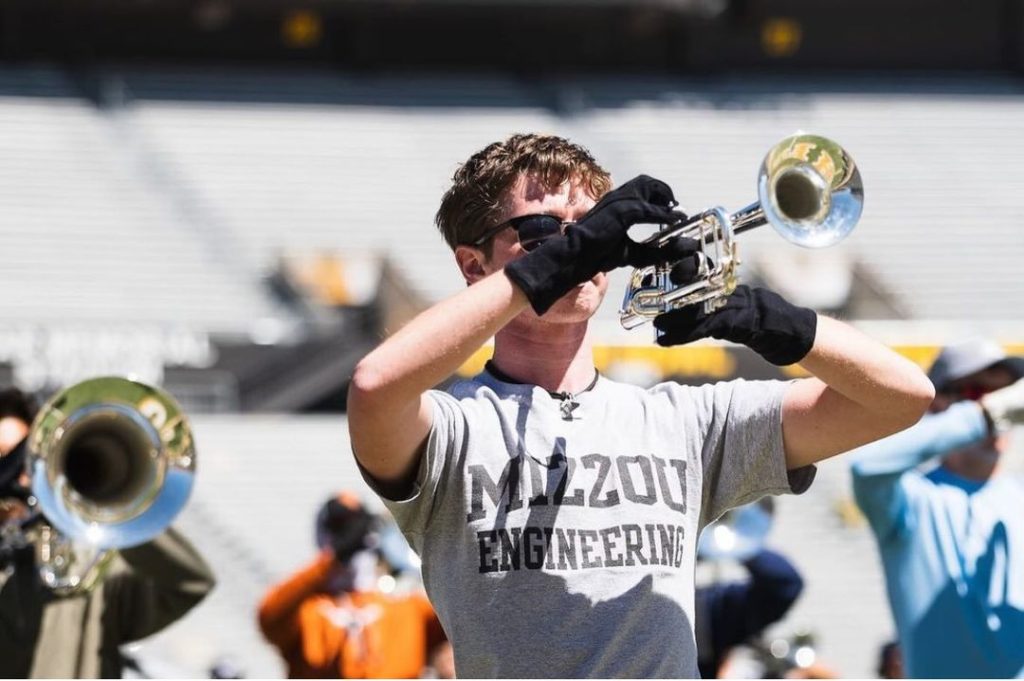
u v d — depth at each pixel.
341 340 23.55
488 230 4.05
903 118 33.66
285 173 30.16
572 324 4.07
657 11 33.50
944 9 35.53
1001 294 29.05
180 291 26.88
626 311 3.91
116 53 32.56
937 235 30.16
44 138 30.12
